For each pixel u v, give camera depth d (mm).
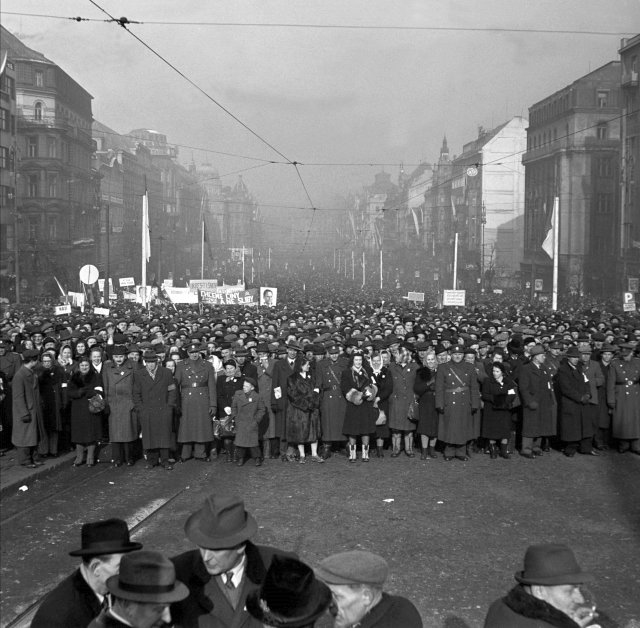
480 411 13367
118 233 99562
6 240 65500
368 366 13188
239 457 12727
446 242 111750
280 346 14688
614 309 51500
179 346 16531
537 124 87438
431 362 13492
